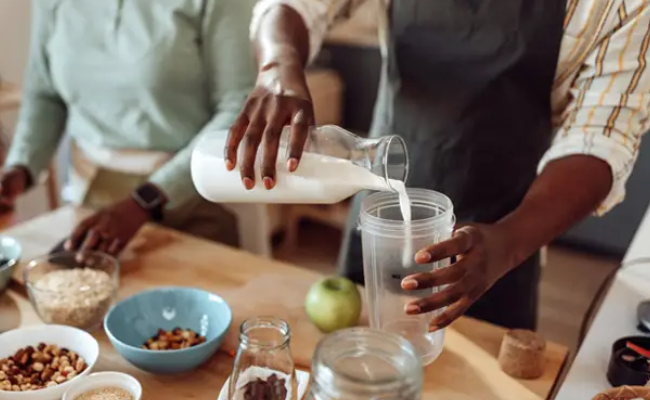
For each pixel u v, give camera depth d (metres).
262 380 0.77
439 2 1.17
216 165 0.90
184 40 1.49
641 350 0.92
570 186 0.98
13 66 2.43
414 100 1.24
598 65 1.05
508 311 1.29
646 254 1.25
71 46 1.59
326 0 1.22
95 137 1.63
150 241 1.32
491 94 1.17
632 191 2.63
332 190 0.86
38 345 0.94
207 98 1.58
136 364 0.91
